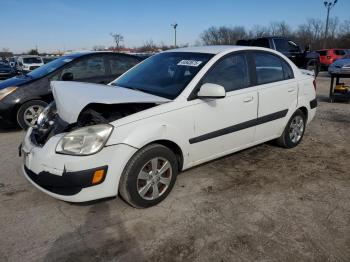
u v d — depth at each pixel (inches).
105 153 110.4
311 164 170.9
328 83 554.9
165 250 103.8
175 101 129.6
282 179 152.9
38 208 127.8
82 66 246.1
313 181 151.1
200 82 137.9
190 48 168.4
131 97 120.2
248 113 156.3
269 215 122.5
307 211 125.3
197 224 117.0
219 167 165.8
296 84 183.2
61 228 115.2
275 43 537.0
